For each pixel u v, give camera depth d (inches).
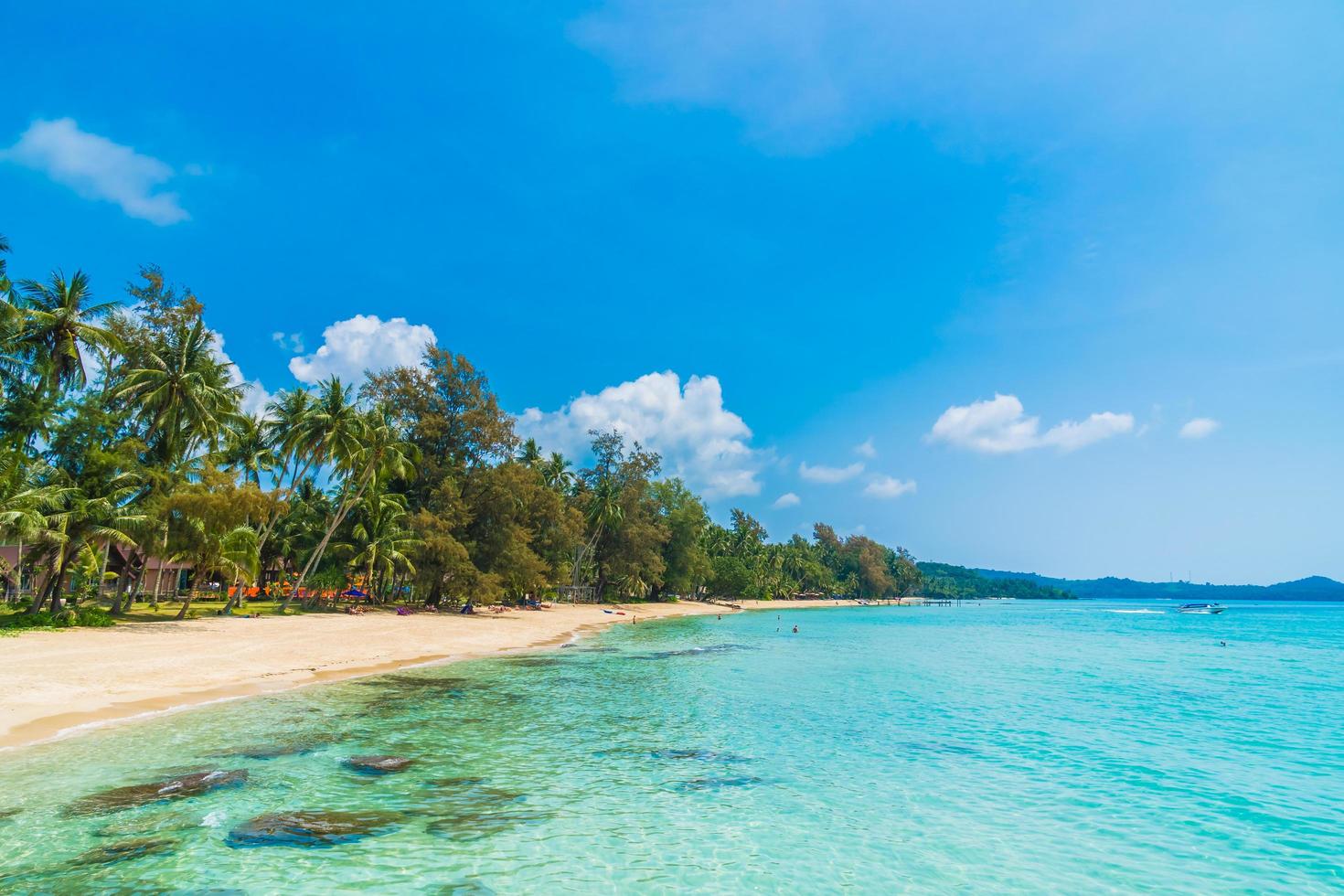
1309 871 396.8
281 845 388.8
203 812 431.5
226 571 1515.7
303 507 2223.2
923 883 373.4
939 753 652.7
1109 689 1095.6
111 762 526.0
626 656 1381.6
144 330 1615.4
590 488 3410.4
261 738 612.7
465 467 2422.5
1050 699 991.6
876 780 561.0
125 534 1241.4
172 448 1460.4
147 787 472.4
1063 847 429.1
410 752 594.9
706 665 1290.6
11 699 684.7
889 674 1246.3
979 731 757.9
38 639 1057.5
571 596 3324.3
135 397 1440.7
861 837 438.0
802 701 921.5
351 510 2134.6
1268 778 582.2
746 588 4768.7
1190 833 455.2
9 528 1096.8
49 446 1283.2
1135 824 470.6
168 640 1150.3
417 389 2395.4
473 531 2352.4
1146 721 824.3
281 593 2226.9
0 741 563.8
